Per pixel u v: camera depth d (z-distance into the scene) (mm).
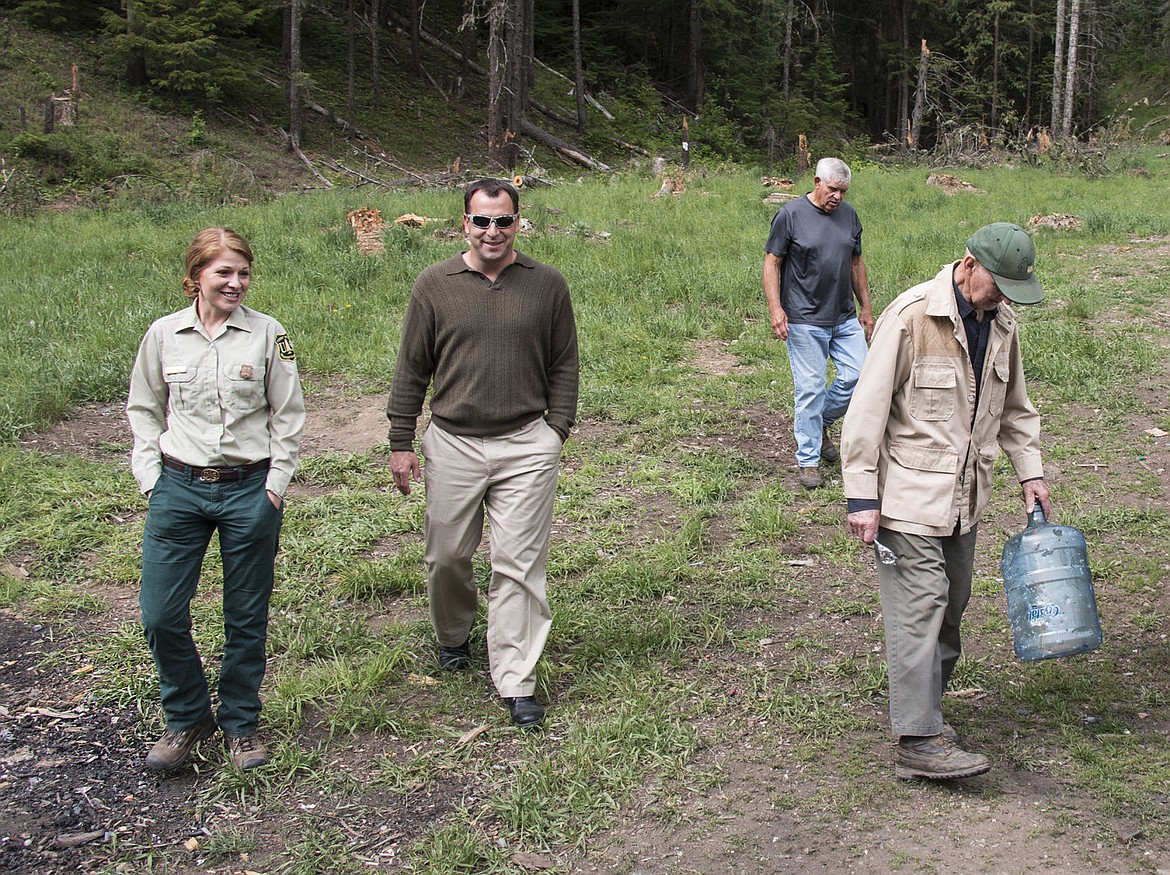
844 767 3613
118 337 8875
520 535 3910
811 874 3107
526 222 14211
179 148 25891
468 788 3576
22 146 22172
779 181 21078
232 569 3562
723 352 9008
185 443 3479
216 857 3236
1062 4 36312
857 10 49938
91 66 28781
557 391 4047
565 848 3279
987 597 4871
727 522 5801
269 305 10062
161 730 3895
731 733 3861
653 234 13859
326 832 3338
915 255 12234
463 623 4254
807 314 6062
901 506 3418
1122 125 37719
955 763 3416
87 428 7242
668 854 3225
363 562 5168
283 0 34312
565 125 37156
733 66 42062
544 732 3873
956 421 3412
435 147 33000
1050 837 3213
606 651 4406
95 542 5473
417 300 3934
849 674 4242
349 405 7789
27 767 3650
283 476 3551
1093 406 7328
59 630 4617
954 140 29734
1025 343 8500
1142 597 4812
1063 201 17656
